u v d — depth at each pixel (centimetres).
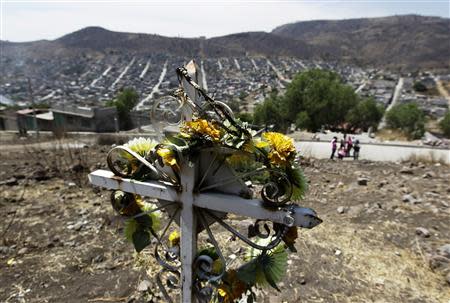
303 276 377
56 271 390
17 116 3638
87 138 1556
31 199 591
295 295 350
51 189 638
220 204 201
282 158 186
